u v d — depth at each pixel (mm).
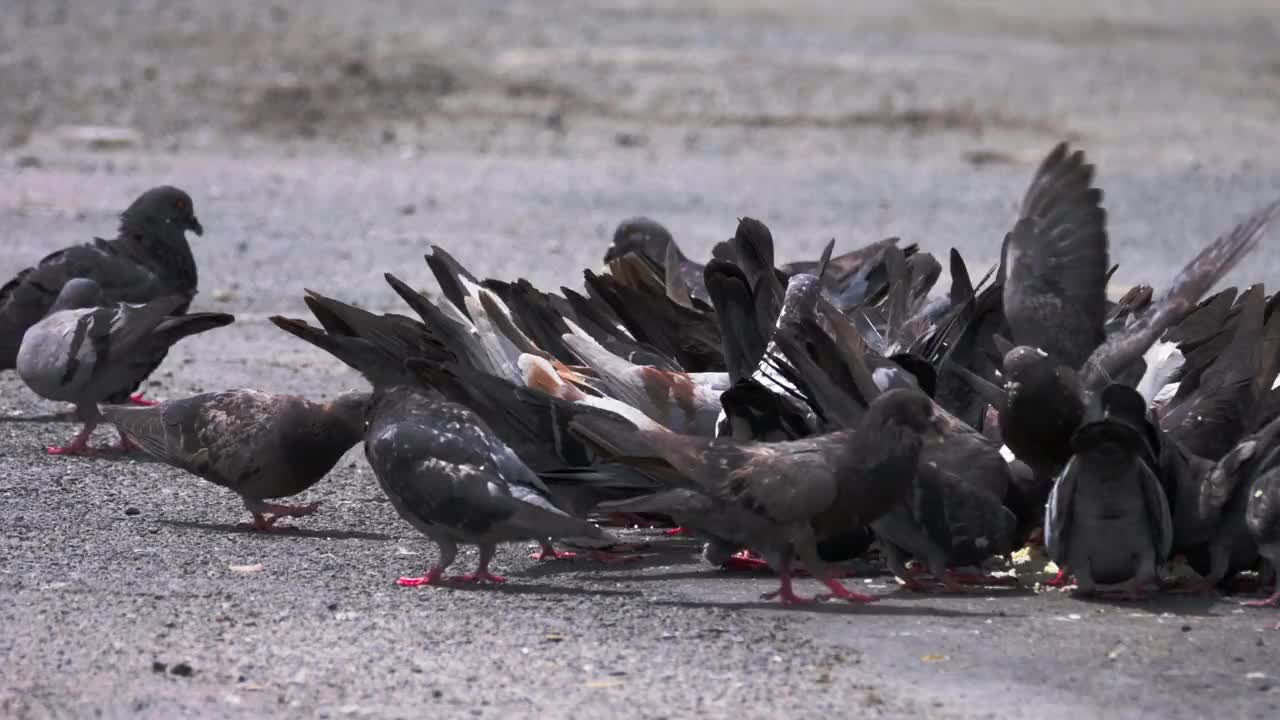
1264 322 15852
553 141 51344
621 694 11227
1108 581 13977
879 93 60562
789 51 70062
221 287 30500
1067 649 12453
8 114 51875
